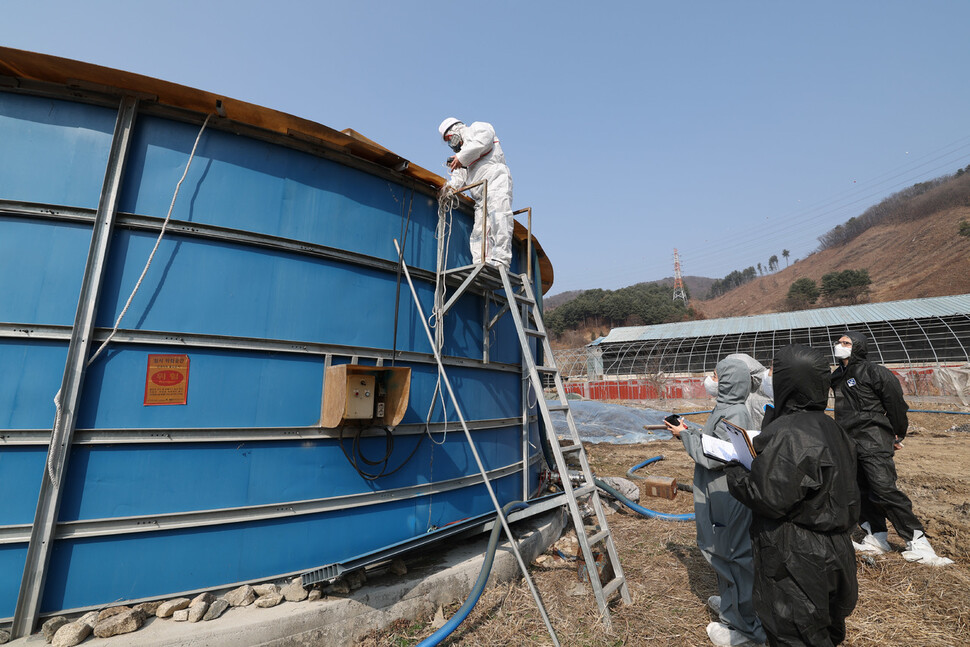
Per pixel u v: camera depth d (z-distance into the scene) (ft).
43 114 11.14
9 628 9.56
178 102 11.65
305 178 13.42
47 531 9.77
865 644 11.18
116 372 10.88
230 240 12.19
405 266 15.01
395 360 14.52
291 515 12.17
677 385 100.73
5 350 10.30
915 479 27.40
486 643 11.21
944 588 13.58
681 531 19.39
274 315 12.55
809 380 9.02
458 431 16.22
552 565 15.97
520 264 22.25
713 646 11.36
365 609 11.32
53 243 10.83
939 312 98.78
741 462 9.45
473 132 16.98
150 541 10.73
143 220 11.42
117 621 9.48
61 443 10.05
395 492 14.05
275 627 10.12
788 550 8.48
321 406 12.98
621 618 12.55
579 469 30.63
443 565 13.55
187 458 11.25
